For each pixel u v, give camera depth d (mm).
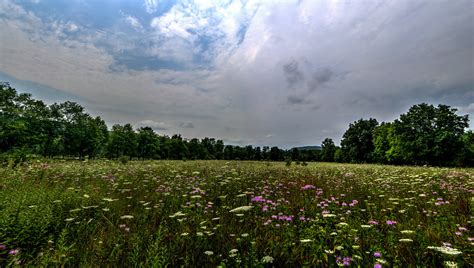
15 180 6328
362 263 2537
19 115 28281
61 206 4340
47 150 34719
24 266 2545
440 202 4637
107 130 48344
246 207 3916
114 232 3615
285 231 3516
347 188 7000
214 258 2969
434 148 30359
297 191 6660
